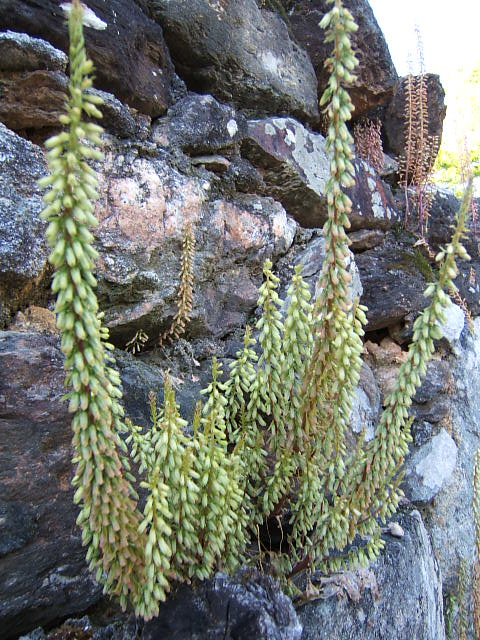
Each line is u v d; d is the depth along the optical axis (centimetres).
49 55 223
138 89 266
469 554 423
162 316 274
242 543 205
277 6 388
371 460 195
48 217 125
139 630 182
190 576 178
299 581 239
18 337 192
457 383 446
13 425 180
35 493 182
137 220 256
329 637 234
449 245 160
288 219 356
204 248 294
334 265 171
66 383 135
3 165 201
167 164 278
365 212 419
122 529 146
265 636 170
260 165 340
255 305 331
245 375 210
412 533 326
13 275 203
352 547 260
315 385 189
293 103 376
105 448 138
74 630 197
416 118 491
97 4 246
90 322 128
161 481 154
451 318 439
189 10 300
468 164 549
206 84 329
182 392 256
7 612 176
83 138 237
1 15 218
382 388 405
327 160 383
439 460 403
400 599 285
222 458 172
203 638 171
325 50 414
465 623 387
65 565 190
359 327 194
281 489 212
